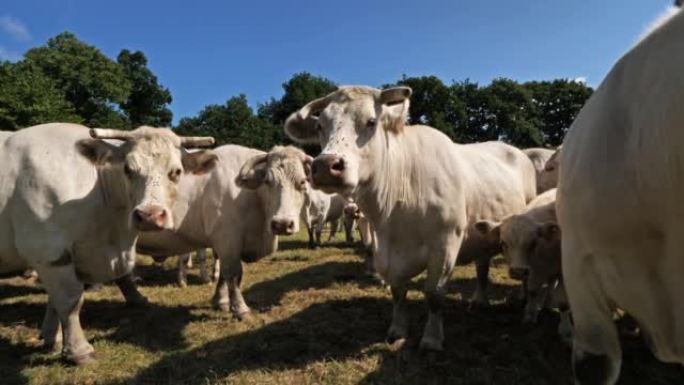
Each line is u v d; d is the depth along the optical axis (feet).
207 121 210.79
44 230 13.96
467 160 17.69
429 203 14.30
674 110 4.75
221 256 19.47
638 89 5.41
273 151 18.75
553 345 15.66
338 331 17.34
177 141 14.74
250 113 215.51
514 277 15.72
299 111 14.06
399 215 14.47
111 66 164.14
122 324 18.94
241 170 18.28
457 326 17.62
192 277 28.91
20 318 19.84
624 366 13.88
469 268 28.09
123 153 14.08
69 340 14.66
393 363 14.43
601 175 5.75
